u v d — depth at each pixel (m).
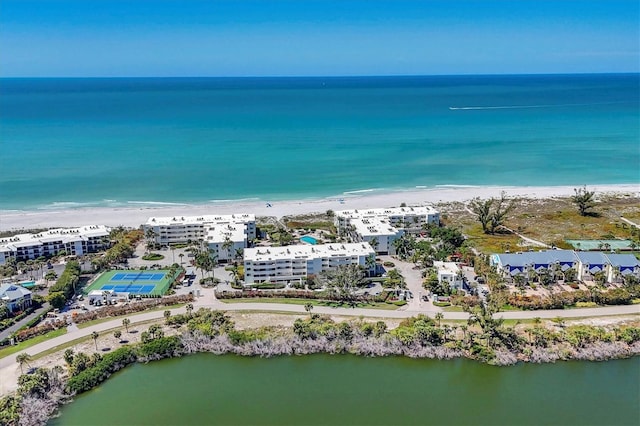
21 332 164.12
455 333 165.12
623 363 152.75
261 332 165.12
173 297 189.25
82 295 192.62
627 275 194.62
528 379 147.00
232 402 137.75
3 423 125.00
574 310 178.25
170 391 142.25
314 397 139.88
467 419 130.25
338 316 176.25
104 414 133.12
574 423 128.88
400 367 152.75
